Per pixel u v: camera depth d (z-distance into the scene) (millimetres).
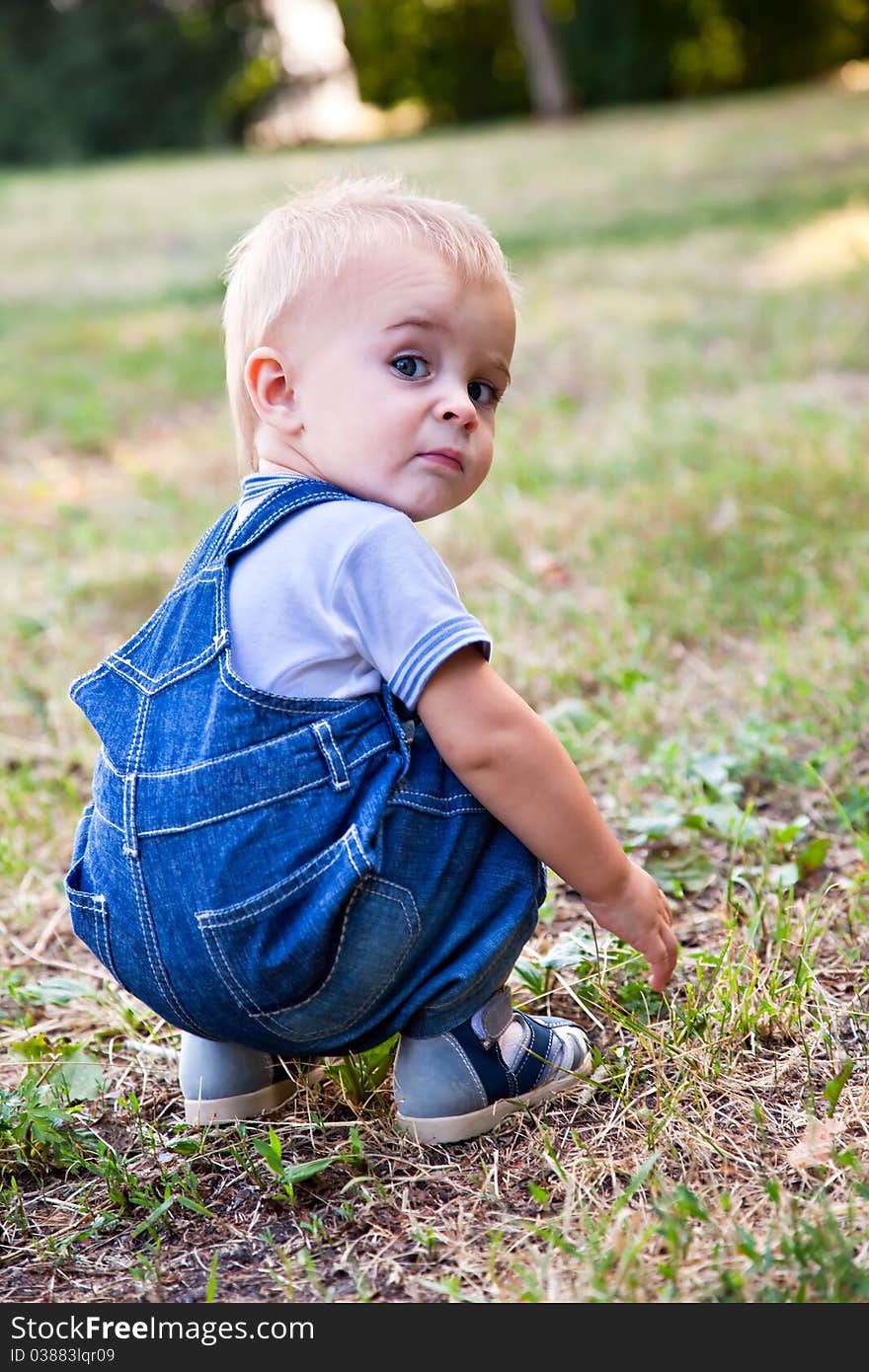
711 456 4609
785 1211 1441
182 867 1509
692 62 23891
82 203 14883
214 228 12352
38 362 7449
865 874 2133
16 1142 1709
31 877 2523
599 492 4422
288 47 25172
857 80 22969
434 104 25438
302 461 1653
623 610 3385
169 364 7117
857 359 5793
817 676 2922
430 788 1534
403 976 1566
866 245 8312
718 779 2443
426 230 1644
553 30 23359
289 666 1517
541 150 16125
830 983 1944
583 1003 1914
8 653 3557
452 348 1615
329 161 17281
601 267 8695
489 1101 1666
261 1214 1579
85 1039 1999
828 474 4176
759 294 7402
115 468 5496
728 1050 1765
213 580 1580
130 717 1580
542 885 1647
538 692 3053
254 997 1536
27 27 24438
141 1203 1583
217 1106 1741
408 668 1485
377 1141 1682
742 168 12742
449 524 4262
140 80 24562
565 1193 1545
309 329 1624
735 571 3574
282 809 1489
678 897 2213
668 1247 1408
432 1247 1479
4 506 4977
